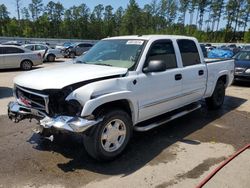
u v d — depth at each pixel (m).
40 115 4.35
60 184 3.88
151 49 5.19
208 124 6.46
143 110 4.99
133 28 83.44
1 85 11.25
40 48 23.58
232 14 78.50
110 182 3.95
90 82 4.29
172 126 6.28
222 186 3.88
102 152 4.35
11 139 5.31
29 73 4.86
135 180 4.00
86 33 84.88
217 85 7.53
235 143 5.38
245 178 4.10
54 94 4.14
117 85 4.48
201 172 4.24
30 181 3.94
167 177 4.09
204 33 75.75
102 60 5.30
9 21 77.81
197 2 78.69
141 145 5.18
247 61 11.85
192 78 6.12
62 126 4.00
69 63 5.50
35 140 5.27
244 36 72.50
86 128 4.01
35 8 79.69
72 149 4.91
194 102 6.81
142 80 4.86
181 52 5.97
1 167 4.28
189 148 5.09
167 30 79.94
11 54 16.84
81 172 4.19
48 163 4.43
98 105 4.15
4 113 7.02
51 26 81.44
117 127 4.53
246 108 7.97
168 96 5.52
